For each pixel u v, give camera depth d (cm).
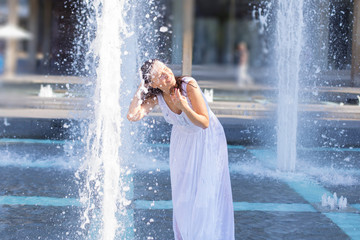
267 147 885
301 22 755
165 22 1493
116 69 455
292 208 525
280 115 713
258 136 920
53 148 827
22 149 815
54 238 427
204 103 370
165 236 437
